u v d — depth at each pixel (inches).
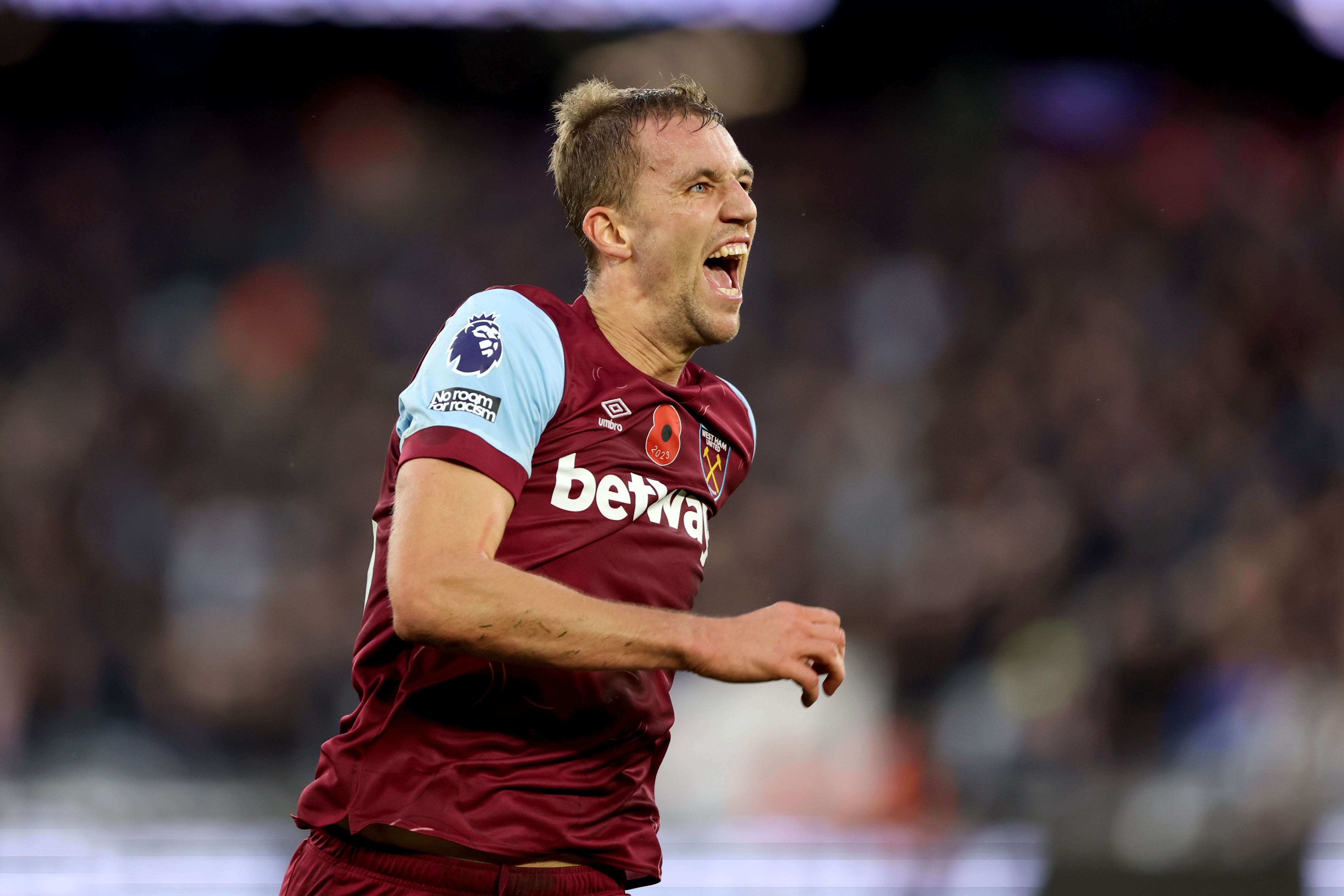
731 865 925.8
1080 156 1690.5
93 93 1695.4
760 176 1732.3
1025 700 1184.8
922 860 927.0
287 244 1696.6
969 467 1478.8
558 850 311.1
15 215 1683.1
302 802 322.7
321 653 1352.1
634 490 315.3
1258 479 1424.7
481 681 303.7
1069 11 1596.9
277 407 1598.2
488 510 288.5
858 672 1221.7
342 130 1736.0
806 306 1664.6
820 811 1028.5
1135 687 1222.3
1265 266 1633.9
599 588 310.8
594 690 313.4
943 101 1708.9
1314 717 1087.0
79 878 898.1
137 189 1706.4
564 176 343.3
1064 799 1013.2
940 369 1603.1
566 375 311.6
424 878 305.1
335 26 1585.9
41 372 1611.7
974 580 1332.4
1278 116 1681.8
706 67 1662.2
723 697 1066.7
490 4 1525.6
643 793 335.6
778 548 1423.5
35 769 1154.0
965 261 1668.3
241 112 1727.4
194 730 1272.1
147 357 1626.5
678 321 332.5
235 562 1439.5
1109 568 1357.0
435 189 1744.6
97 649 1364.4
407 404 305.9
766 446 1534.2
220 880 895.7
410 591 277.0
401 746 308.5
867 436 1519.4
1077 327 1605.6
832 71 1701.5
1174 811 969.5
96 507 1501.0
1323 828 976.9
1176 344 1588.3
